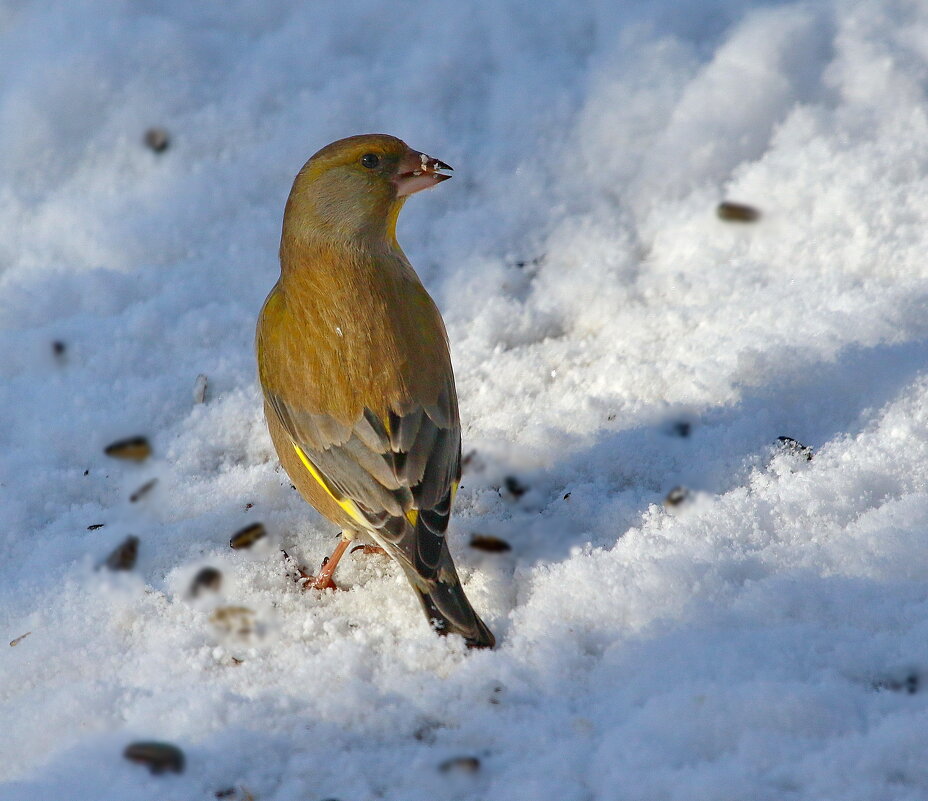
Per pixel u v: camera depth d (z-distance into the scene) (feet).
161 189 43.45
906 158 41.34
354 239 29.81
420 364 28.94
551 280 40.83
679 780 21.47
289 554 31.58
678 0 47.60
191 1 48.29
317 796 23.06
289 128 44.98
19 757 25.14
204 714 24.93
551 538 30.71
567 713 24.12
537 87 45.80
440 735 24.32
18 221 42.98
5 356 38.42
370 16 48.26
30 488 33.76
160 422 36.58
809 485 29.71
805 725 22.34
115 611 29.07
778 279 39.01
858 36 45.34
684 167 43.11
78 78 44.37
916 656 23.88
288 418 29.53
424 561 26.99
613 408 35.06
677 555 27.76
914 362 33.76
